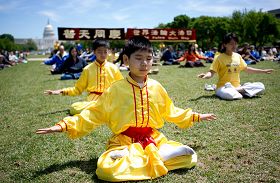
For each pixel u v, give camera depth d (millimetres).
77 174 3840
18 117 7125
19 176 3891
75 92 7070
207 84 10703
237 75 8594
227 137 4996
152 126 4039
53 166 4152
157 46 47625
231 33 8422
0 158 4551
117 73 7371
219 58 8469
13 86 13188
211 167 3881
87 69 7125
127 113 3875
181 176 3646
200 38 60531
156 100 4020
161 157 3732
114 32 22734
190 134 5266
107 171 3508
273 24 54312
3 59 29844
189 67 20688
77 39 22031
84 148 4824
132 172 3553
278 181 3453
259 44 56750
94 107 3961
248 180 3516
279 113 6336
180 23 69625
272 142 4660
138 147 3750
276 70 16047
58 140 5270
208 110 6879
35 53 113625
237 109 6832
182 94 9211
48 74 18578
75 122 3838
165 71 17797
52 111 7613
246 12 59219
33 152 4734
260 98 8078
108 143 4051
